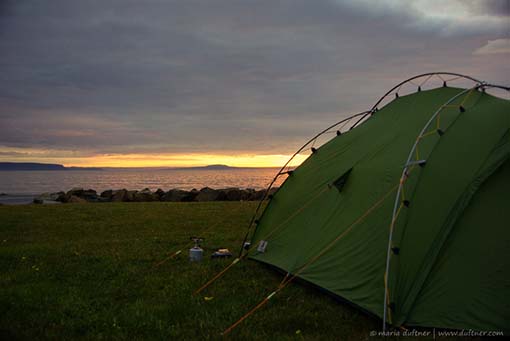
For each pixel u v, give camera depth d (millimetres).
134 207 22500
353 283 6582
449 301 5691
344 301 6578
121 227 15516
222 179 145250
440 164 6344
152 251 11078
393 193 6715
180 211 20281
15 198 46156
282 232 8969
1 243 12609
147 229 15055
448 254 5898
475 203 5988
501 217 5855
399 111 8273
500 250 5715
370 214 6887
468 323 5496
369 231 6766
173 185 103562
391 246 6129
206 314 6535
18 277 8633
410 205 6258
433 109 7496
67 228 15352
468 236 5887
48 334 5867
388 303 5875
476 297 5602
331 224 7613
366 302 6203
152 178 179375
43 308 6867
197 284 8109
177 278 8516
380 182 7059
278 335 5762
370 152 7883
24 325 6176
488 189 6004
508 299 5480
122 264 9719
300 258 7844
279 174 9898
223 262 9750
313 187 8750
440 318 5648
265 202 25016
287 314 6539
